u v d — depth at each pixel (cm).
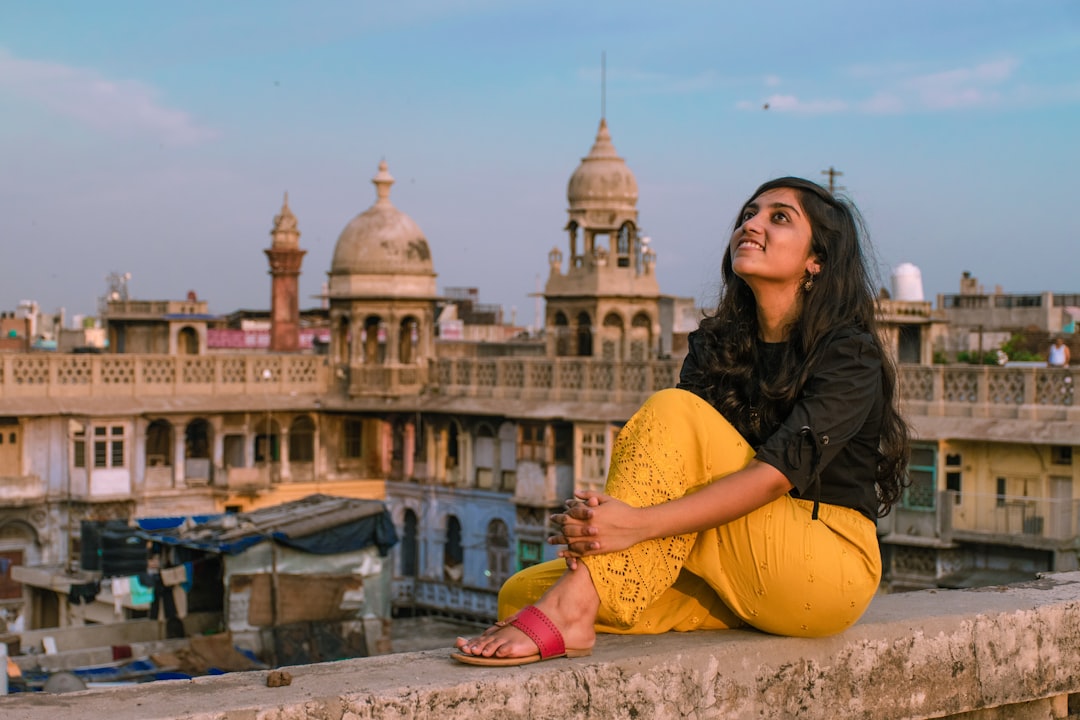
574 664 420
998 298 5566
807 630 458
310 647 3055
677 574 450
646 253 4425
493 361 4269
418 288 4509
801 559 445
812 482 445
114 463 4166
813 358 457
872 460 472
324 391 4575
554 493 4022
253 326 7331
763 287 473
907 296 4116
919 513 3225
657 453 444
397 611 4497
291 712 376
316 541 3122
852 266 474
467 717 399
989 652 514
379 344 5009
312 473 4550
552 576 471
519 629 425
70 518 4125
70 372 4175
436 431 4481
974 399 3195
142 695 384
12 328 6912
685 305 5650
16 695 383
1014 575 3131
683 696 438
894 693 489
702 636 462
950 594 552
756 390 477
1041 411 3100
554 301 4431
